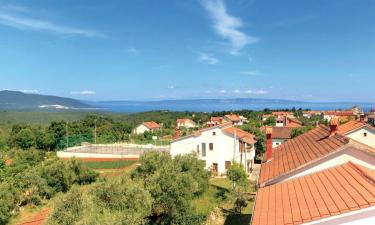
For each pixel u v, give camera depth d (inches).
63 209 831.7
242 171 1561.3
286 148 1173.7
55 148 3486.7
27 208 1503.4
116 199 930.7
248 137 2346.2
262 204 661.9
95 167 2391.7
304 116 7150.6
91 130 4384.8
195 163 1582.2
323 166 776.3
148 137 4419.3
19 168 2276.1
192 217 1162.6
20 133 3508.9
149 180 1202.6
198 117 7401.6
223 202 1510.8
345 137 841.5
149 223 1112.2
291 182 765.3
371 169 729.0
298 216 535.5
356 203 502.6
